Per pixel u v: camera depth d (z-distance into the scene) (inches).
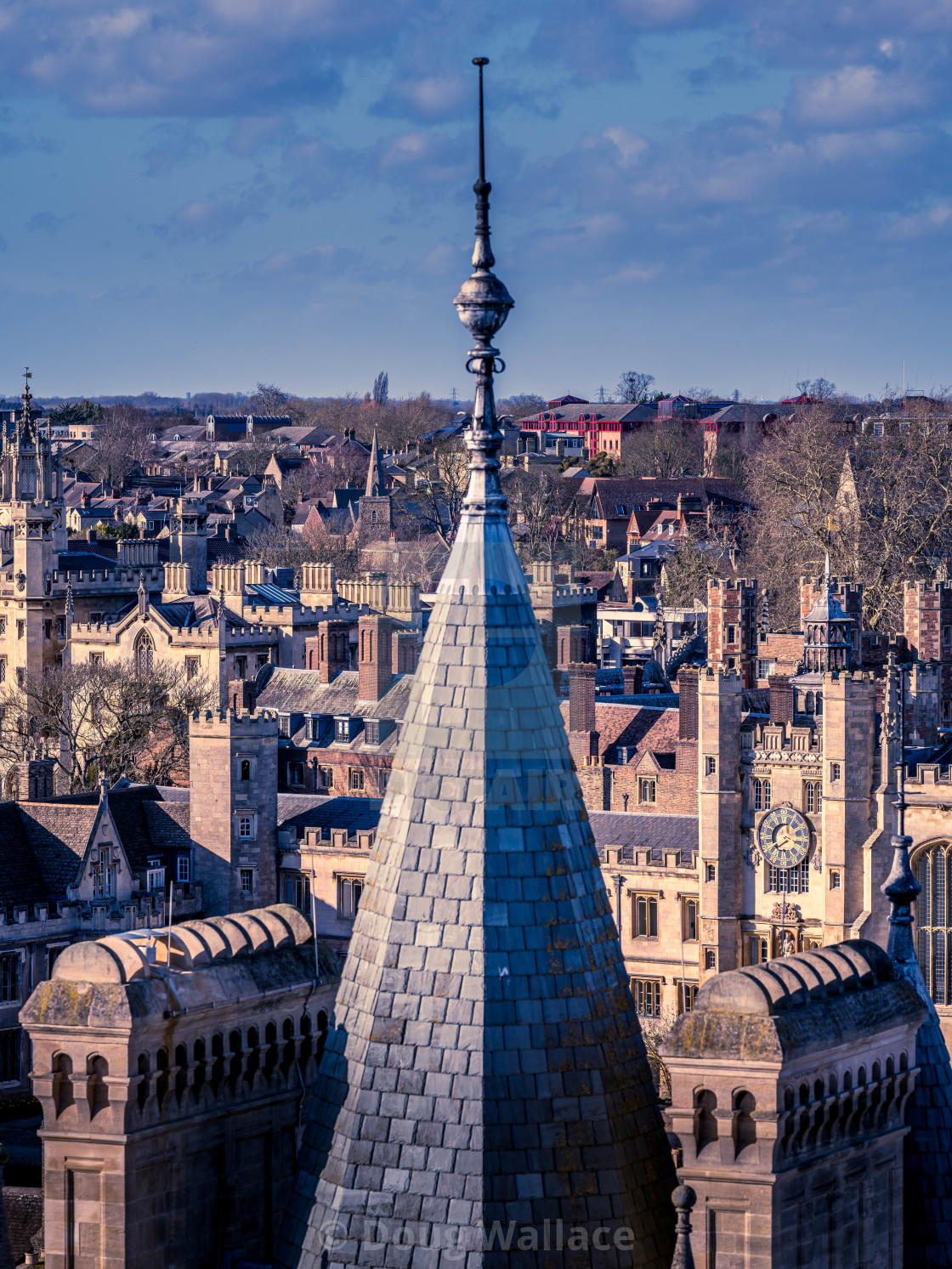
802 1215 1637.6
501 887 1637.6
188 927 1815.9
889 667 6811.0
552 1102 1604.3
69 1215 1702.8
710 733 6924.2
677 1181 1646.2
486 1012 1612.9
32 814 7303.2
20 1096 6766.7
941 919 6569.9
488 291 1695.4
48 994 1700.3
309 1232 1625.2
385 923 1653.5
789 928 6865.2
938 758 6963.6
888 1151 1742.1
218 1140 1771.7
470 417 1738.4
